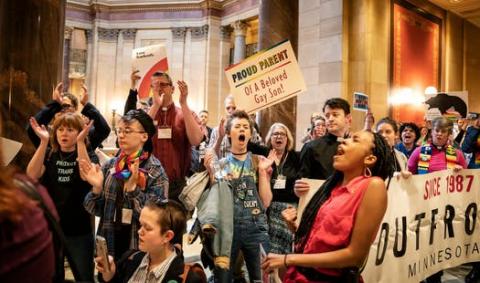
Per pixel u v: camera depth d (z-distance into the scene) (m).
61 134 3.21
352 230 2.02
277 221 3.81
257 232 3.24
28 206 1.01
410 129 5.43
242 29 18.08
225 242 3.00
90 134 4.06
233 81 4.14
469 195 3.90
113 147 17.73
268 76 4.10
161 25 19.52
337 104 3.45
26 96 4.24
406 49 9.97
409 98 9.97
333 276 2.09
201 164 4.64
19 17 4.25
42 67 4.43
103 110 19.70
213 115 18.77
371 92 8.73
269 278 2.49
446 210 3.74
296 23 9.91
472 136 5.34
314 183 2.84
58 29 4.68
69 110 3.99
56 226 1.21
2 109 4.07
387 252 3.18
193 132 3.67
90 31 19.94
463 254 3.89
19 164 4.05
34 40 4.35
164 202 2.49
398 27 9.70
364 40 8.69
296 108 9.49
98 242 2.30
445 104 7.39
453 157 4.50
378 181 2.03
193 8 19.14
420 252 3.48
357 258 1.99
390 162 2.25
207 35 18.92
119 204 2.79
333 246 2.05
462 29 12.29
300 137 9.20
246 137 3.34
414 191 3.43
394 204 3.26
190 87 19.12
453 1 11.01
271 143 4.09
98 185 2.77
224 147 4.39
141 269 2.43
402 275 3.29
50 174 3.21
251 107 4.11
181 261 2.41
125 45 19.86
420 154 4.64
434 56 11.12
